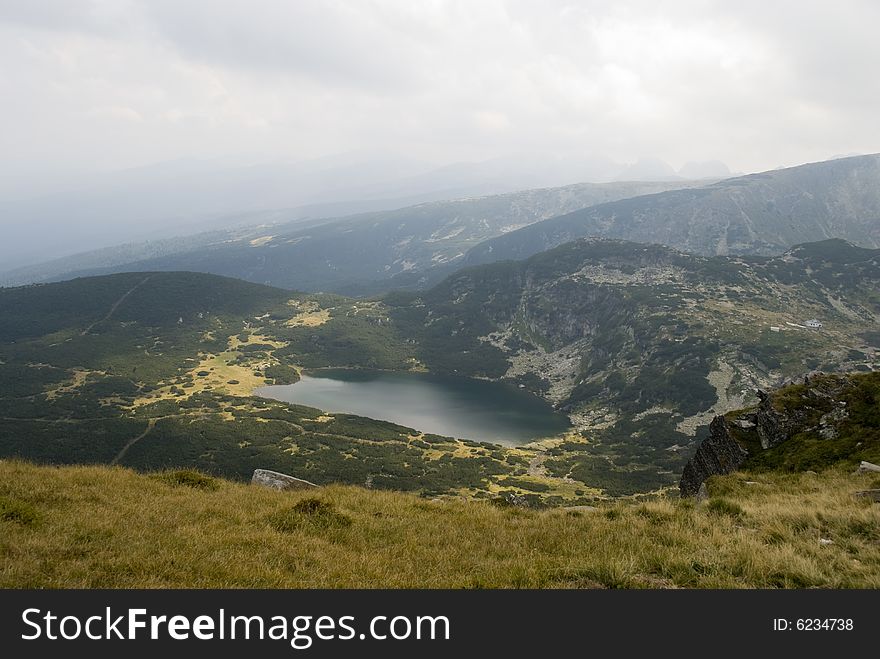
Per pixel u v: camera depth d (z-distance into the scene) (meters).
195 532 13.45
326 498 18.38
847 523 14.33
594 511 19.00
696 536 13.84
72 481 18.16
